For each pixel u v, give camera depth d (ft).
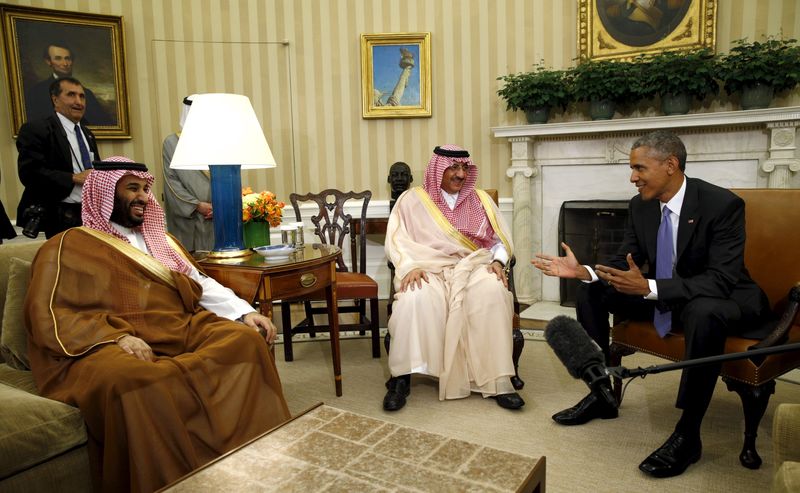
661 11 14.48
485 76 16.19
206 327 7.17
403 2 16.24
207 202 12.54
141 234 7.67
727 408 8.68
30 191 10.62
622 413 8.55
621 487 6.52
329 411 5.27
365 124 16.66
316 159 16.74
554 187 15.65
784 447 4.36
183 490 3.92
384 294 17.16
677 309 7.63
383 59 16.26
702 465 6.98
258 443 4.62
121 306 6.71
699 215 7.48
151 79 15.51
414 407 8.98
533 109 15.03
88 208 7.09
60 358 6.04
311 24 16.30
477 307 9.11
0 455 4.87
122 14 15.11
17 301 6.75
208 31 15.87
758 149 13.48
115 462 5.51
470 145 16.48
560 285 15.75
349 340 12.84
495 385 8.87
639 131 14.43
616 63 14.02
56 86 10.80
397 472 4.11
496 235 10.31
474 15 16.06
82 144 11.28
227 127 8.38
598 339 8.30
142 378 5.63
